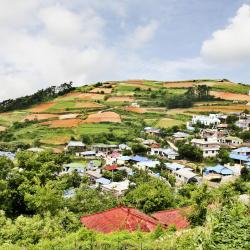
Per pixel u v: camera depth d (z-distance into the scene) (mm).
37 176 40219
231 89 154875
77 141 101875
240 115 115688
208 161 81375
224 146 90250
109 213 26094
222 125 105875
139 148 89125
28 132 113438
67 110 136500
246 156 79500
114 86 167000
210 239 11727
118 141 102250
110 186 60000
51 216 28469
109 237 17703
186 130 107625
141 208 36562
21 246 19578
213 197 24047
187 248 12750
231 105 133500
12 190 35062
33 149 93188
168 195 37062
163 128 110250
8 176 38094
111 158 85312
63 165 77000
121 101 145375
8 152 89750
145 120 122062
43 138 106625
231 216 13312
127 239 17344
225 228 12250
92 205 37500
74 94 157625
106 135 104625
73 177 60906
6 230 22094
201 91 144375
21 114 138875
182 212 24719
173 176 67375
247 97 142500
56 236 21625
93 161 86188
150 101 143375
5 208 33875
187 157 83812
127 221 24234
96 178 69250
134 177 65375
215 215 13445
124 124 117062
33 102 154625
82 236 17719
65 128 115375
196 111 127625
